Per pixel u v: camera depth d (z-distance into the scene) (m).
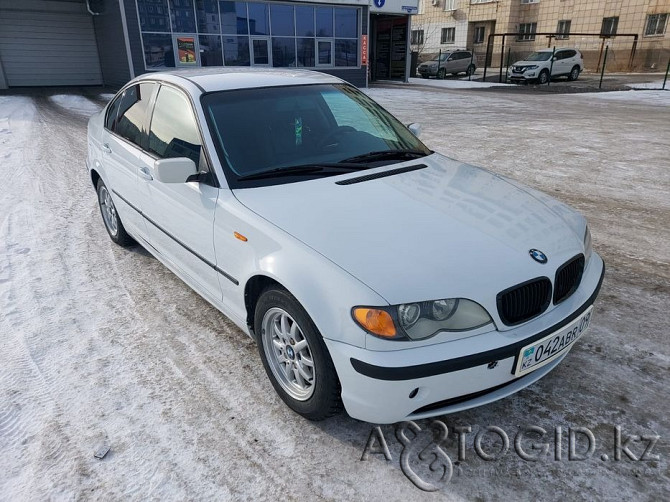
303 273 2.21
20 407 2.62
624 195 6.23
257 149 3.01
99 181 4.65
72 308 3.60
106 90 20.25
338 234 2.33
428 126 11.70
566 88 23.30
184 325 3.38
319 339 2.20
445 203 2.70
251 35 19.62
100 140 4.45
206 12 18.56
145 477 2.20
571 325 2.38
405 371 2.00
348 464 2.27
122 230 4.49
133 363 2.98
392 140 3.55
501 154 8.59
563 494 2.11
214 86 3.24
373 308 2.02
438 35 45.81
